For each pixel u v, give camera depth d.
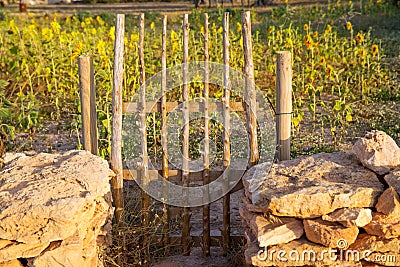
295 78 10.10
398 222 3.63
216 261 4.55
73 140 7.75
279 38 11.07
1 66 10.34
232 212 5.52
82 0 40.53
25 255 3.51
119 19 4.41
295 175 4.02
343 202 3.70
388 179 3.78
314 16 16.55
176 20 20.56
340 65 11.56
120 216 4.55
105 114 6.27
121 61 4.44
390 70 11.35
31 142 7.46
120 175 4.52
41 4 39.16
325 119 7.93
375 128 7.82
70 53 9.42
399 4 20.70
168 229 4.64
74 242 3.55
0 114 6.27
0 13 22.09
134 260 4.44
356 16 19.16
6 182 3.88
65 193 3.71
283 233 3.71
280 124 4.43
